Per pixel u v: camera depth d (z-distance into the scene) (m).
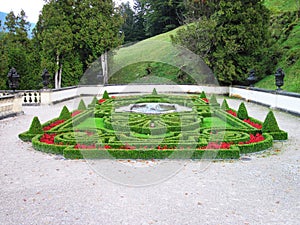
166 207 4.69
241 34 21.81
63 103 19.33
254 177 5.95
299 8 26.73
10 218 4.37
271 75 23.08
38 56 24.91
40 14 25.27
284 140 8.89
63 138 8.23
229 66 22.47
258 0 23.03
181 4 33.81
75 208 4.67
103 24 24.39
